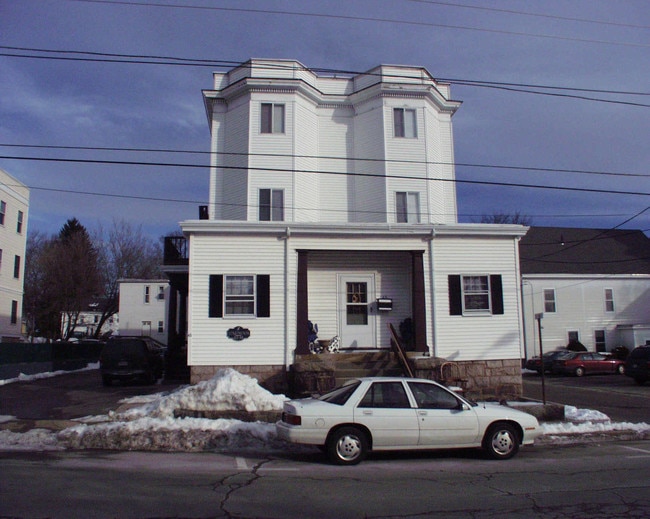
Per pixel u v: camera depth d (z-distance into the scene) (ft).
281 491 24.85
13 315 117.39
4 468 29.25
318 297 59.62
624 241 137.59
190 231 54.54
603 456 34.37
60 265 157.58
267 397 43.88
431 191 78.33
